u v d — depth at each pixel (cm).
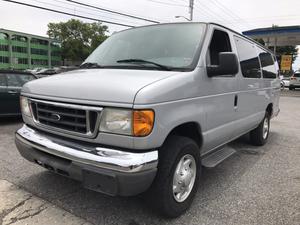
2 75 836
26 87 369
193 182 363
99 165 286
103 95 292
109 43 456
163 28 425
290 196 406
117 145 290
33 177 439
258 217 349
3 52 7156
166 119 304
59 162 317
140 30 445
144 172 285
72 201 371
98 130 294
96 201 372
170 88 309
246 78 501
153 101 287
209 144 402
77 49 7419
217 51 420
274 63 720
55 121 325
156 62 370
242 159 569
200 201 385
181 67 354
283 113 1277
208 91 376
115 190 283
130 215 344
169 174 319
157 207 327
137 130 280
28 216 335
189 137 381
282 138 764
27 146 348
